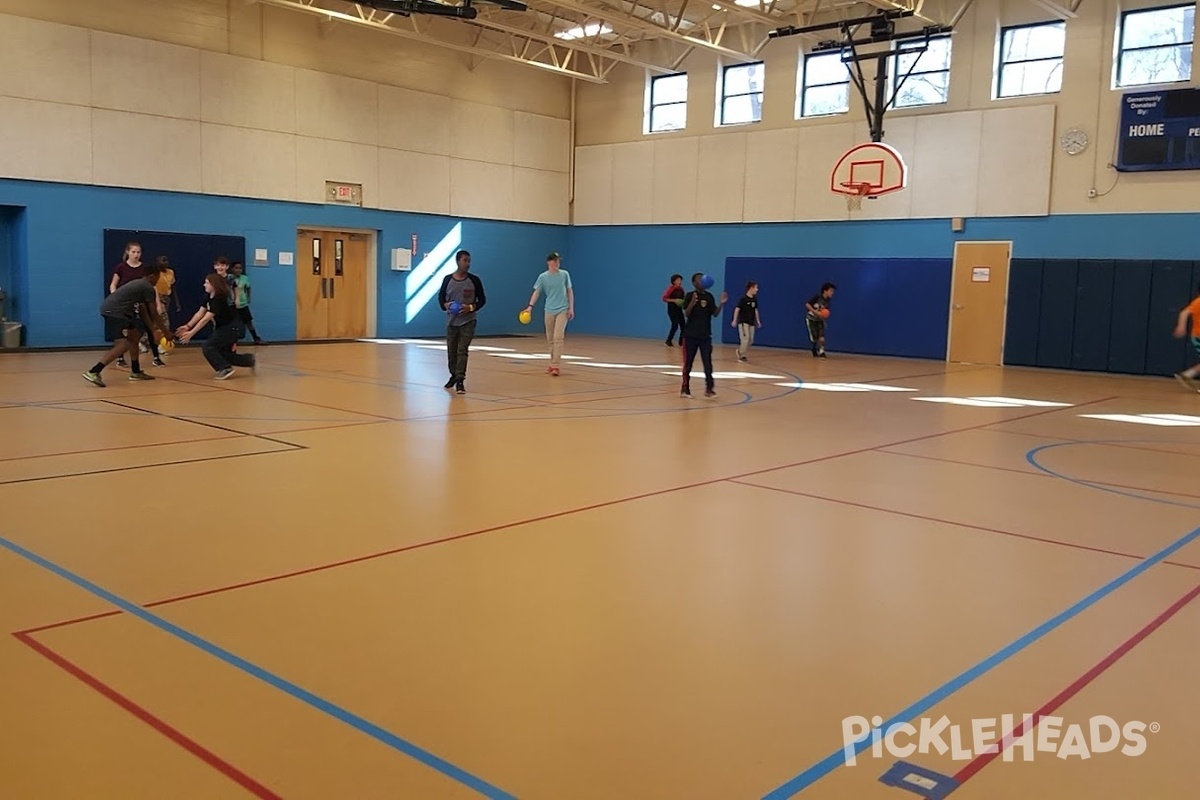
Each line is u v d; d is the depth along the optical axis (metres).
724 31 21.94
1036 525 5.89
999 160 18.50
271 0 16.77
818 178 20.84
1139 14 17.00
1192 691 3.46
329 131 20.19
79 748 2.85
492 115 23.12
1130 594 4.56
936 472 7.52
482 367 15.12
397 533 5.33
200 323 12.59
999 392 13.78
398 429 8.90
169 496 6.05
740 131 21.95
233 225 18.95
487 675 3.47
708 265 22.75
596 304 24.88
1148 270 17.06
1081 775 2.85
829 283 19.80
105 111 17.05
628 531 5.51
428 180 22.00
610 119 24.27
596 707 3.24
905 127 19.58
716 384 13.70
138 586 4.34
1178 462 8.17
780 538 5.45
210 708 3.14
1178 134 16.58
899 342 20.02
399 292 21.86
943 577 4.79
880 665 3.66
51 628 3.80
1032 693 3.43
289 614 4.03
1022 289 18.42
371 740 2.96
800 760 2.91
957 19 17.67
